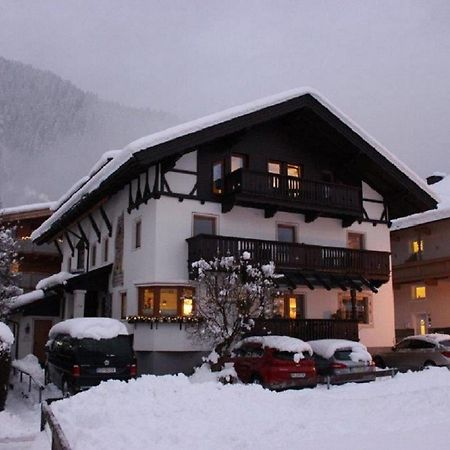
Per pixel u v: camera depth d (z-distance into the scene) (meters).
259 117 21.97
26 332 29.12
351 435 8.60
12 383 19.22
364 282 23.78
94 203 25.23
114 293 24.30
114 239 25.05
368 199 26.67
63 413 10.76
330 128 24.39
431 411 10.56
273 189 22.52
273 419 10.13
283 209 23.53
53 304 29.92
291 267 22.17
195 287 21.28
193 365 20.80
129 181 23.50
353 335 22.67
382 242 26.67
